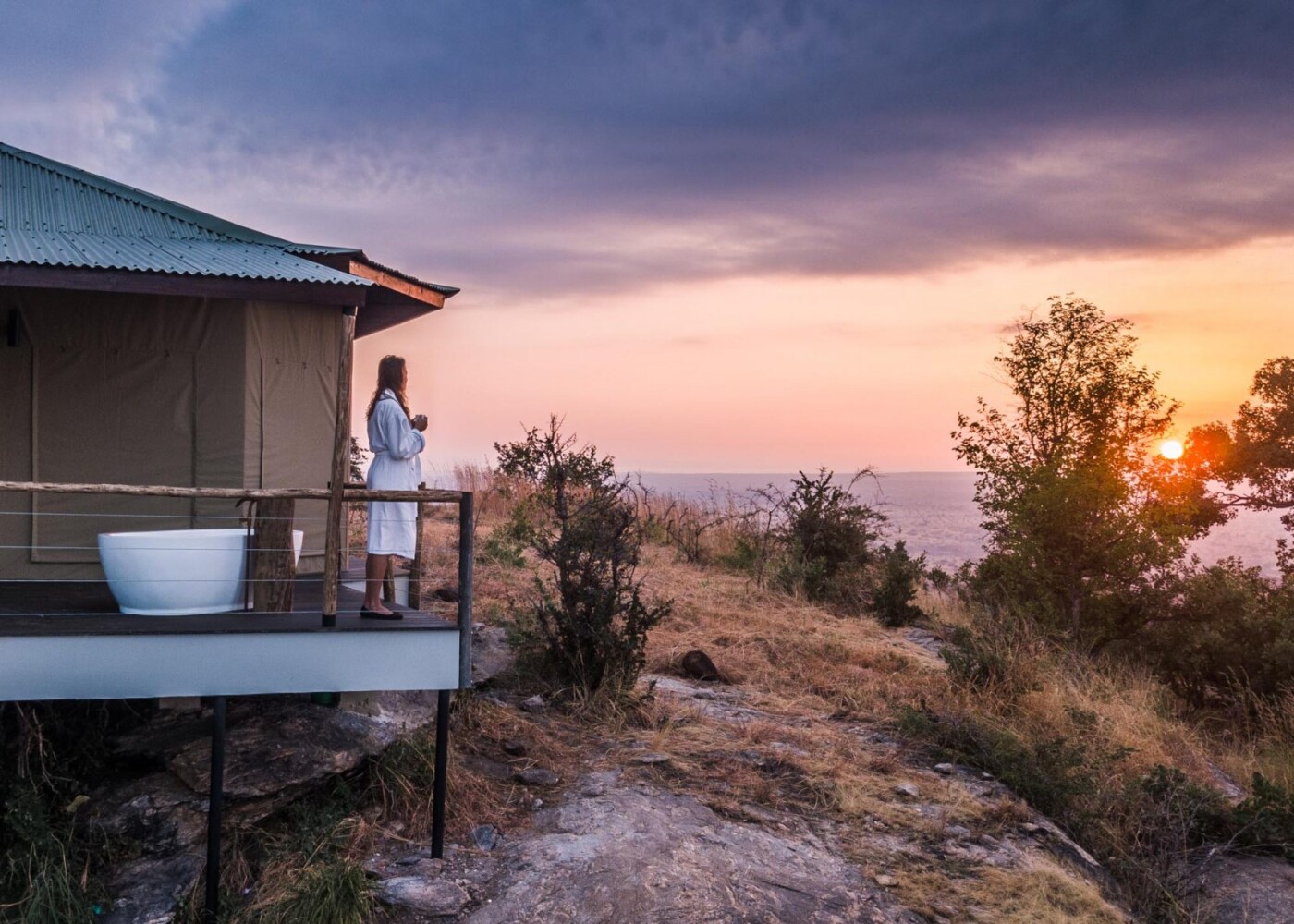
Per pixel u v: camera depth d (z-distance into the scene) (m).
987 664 10.97
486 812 6.76
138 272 6.11
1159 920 7.14
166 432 8.00
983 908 6.26
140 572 6.10
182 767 6.21
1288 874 7.75
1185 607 14.58
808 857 6.62
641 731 8.43
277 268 6.69
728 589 15.07
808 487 17.16
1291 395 22.83
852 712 9.73
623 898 5.73
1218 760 11.28
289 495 5.90
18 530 7.81
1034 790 8.18
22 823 5.68
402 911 5.62
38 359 7.77
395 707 7.45
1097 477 14.63
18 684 5.39
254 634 5.77
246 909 5.57
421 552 7.97
